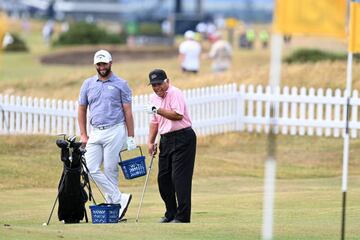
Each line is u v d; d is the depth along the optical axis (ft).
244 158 228.43
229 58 333.21
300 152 234.58
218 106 251.19
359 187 181.68
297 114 263.70
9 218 138.31
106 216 130.62
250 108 254.88
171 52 597.93
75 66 486.79
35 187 178.29
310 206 148.05
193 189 179.01
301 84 284.41
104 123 138.10
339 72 290.76
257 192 174.40
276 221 128.26
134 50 606.14
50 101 245.86
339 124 246.88
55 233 110.93
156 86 130.00
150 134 135.95
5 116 231.71
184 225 121.90
